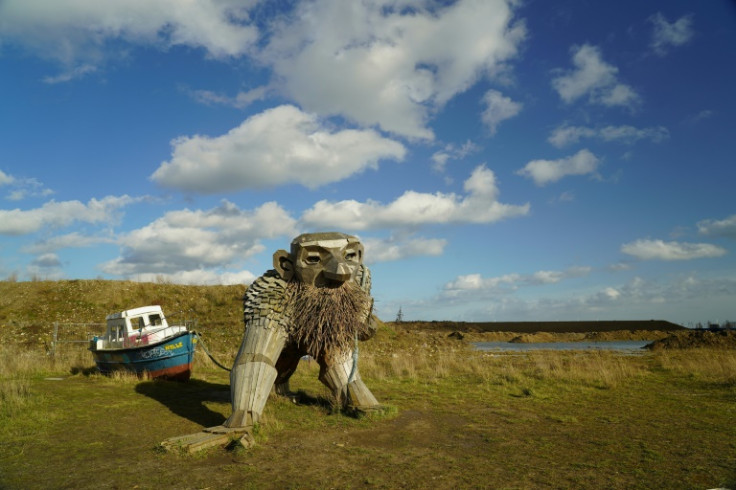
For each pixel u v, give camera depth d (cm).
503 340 6150
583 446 704
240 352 823
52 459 632
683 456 653
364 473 582
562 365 1741
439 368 1611
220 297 3133
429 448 693
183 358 1338
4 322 2627
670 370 1569
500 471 591
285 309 845
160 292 3127
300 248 838
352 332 883
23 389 1038
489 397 1103
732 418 889
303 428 798
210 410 940
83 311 2823
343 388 905
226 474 577
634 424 842
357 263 873
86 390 1131
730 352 2714
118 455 653
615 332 6306
